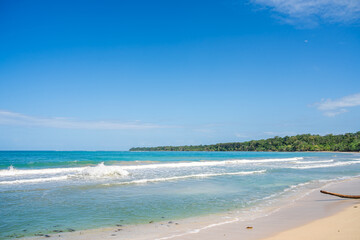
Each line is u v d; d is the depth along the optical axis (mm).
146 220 8625
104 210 9898
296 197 12758
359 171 26891
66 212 9547
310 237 6352
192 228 7613
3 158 50344
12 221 8398
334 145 149250
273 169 28312
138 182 17266
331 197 12430
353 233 6512
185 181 18000
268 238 6430
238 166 33344
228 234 6891
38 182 17078
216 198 12406
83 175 20750
